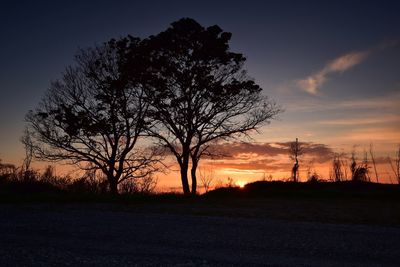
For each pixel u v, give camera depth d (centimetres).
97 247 915
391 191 2306
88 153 3012
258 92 3055
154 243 955
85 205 1683
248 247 920
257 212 1496
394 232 1105
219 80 3047
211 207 1644
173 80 2969
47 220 1270
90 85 3080
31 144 2980
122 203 1791
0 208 1577
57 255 845
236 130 3130
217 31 2942
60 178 2591
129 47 3055
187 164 3088
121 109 3036
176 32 2881
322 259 824
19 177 2494
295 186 2667
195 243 957
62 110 3012
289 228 1152
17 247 912
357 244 954
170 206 1662
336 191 2352
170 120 2995
